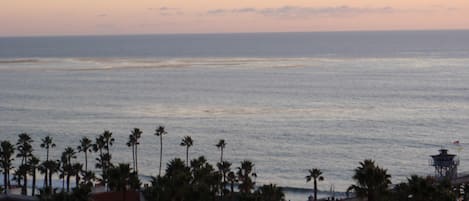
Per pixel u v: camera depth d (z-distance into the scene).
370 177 101.38
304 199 178.38
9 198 134.38
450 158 156.38
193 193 106.81
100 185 149.25
